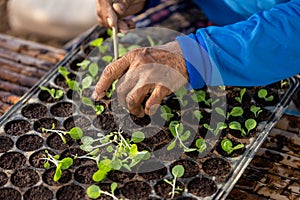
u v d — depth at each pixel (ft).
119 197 4.41
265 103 5.25
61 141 4.86
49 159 4.65
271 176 4.89
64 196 4.41
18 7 8.35
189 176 4.56
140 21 7.00
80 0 8.23
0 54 6.14
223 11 6.22
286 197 4.72
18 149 4.77
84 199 4.40
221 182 4.50
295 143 5.16
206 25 7.00
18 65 6.01
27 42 6.32
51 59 6.11
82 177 4.56
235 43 4.66
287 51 4.69
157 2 6.07
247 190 4.78
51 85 5.40
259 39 4.62
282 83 5.41
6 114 5.05
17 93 5.71
